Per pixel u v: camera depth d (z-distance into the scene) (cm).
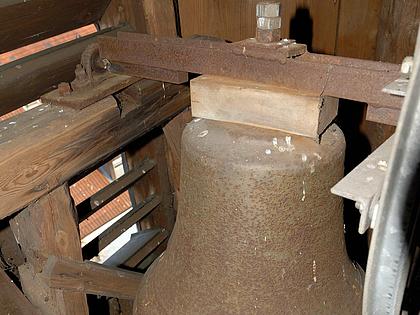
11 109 135
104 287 151
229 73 102
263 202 92
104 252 345
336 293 105
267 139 96
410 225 58
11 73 128
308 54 98
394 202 57
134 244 211
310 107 91
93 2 146
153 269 121
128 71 127
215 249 100
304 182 92
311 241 99
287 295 100
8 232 151
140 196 216
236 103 98
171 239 115
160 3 157
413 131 53
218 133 99
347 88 90
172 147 175
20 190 110
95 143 127
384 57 218
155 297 112
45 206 125
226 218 96
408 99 52
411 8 198
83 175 146
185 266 107
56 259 133
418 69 51
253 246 97
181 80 117
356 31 251
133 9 154
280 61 94
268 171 90
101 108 127
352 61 94
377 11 240
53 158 116
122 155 207
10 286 132
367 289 64
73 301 144
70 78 145
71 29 153
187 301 106
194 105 103
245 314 101
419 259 130
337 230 104
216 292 102
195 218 101
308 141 96
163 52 112
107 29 154
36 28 135
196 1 193
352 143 257
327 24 249
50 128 117
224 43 104
